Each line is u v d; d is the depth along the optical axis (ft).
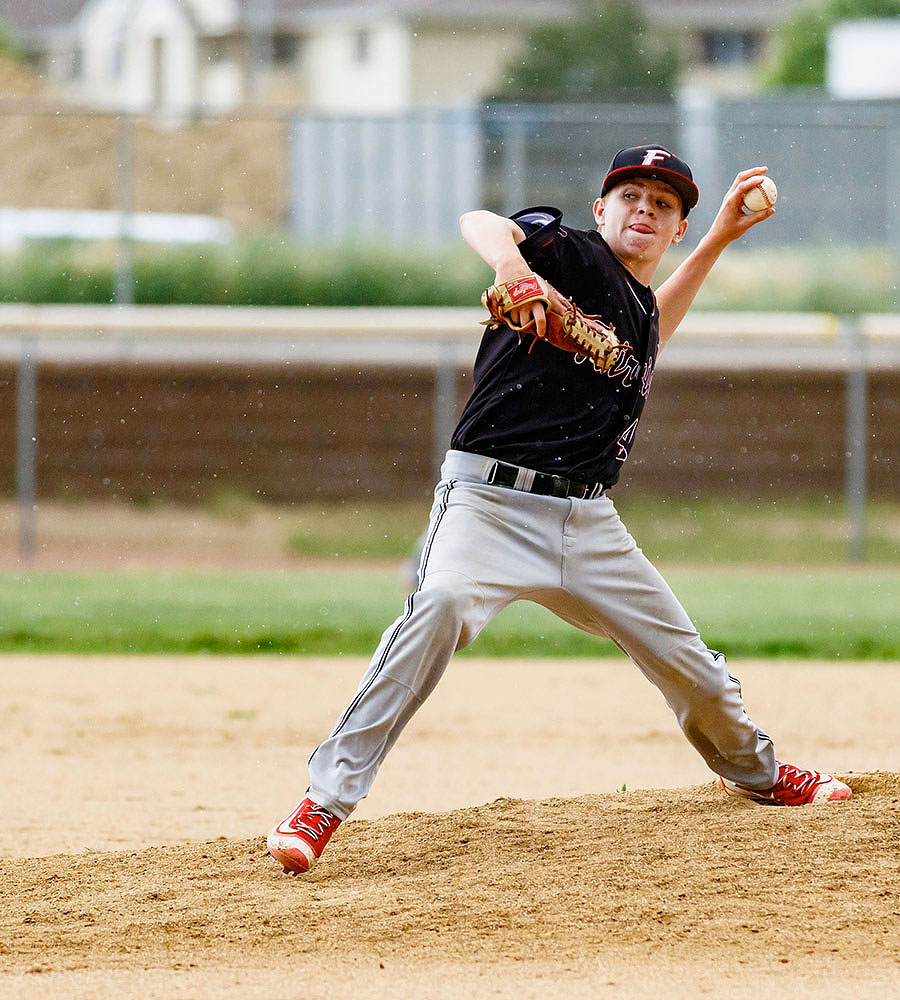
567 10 537.24
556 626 134.72
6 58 558.97
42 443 214.07
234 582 163.22
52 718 88.89
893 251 249.96
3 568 178.81
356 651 118.83
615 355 43.11
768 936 39.60
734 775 50.57
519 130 244.22
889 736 82.84
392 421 215.51
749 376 214.28
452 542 44.70
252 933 40.81
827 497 213.05
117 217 263.90
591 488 46.06
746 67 580.71
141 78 597.52
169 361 215.10
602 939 39.63
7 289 254.47
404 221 257.55
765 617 136.36
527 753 79.05
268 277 254.68
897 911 40.96
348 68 587.27
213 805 66.23
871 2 520.83
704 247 51.42
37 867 50.85
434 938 40.01
